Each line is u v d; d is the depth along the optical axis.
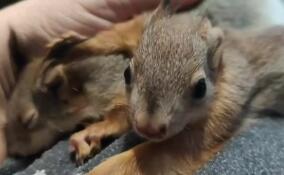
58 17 0.23
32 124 0.20
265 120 0.19
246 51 0.20
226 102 0.18
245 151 0.17
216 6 0.21
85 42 0.21
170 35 0.17
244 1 0.21
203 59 0.17
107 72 0.20
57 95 0.20
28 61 0.22
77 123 0.20
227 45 0.19
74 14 0.23
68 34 0.22
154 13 0.18
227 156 0.17
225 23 0.21
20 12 0.23
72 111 0.20
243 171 0.16
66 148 0.19
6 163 0.20
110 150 0.18
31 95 0.20
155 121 0.16
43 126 0.20
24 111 0.20
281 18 0.22
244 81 0.19
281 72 0.20
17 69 0.22
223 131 0.18
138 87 0.16
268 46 0.20
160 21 0.18
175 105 0.16
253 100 0.19
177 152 0.18
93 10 0.23
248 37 0.20
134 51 0.18
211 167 0.17
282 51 0.20
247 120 0.19
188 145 0.18
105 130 0.19
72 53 0.21
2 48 0.22
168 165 0.17
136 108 0.16
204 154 0.18
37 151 0.20
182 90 0.16
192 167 0.17
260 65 0.20
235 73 0.19
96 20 0.24
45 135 0.20
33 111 0.20
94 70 0.20
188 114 0.17
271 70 0.20
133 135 0.19
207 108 0.18
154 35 0.17
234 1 0.21
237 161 0.17
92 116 0.20
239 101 0.18
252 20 0.21
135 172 0.17
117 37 0.21
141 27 0.20
